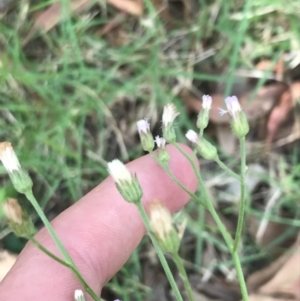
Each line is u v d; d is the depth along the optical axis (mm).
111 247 114
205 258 145
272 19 159
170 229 70
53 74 157
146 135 92
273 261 139
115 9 167
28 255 107
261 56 158
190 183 120
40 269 105
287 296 130
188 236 148
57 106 156
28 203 152
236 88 155
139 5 165
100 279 113
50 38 166
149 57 162
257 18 158
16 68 156
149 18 164
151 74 157
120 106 160
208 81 159
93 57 164
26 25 166
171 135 91
